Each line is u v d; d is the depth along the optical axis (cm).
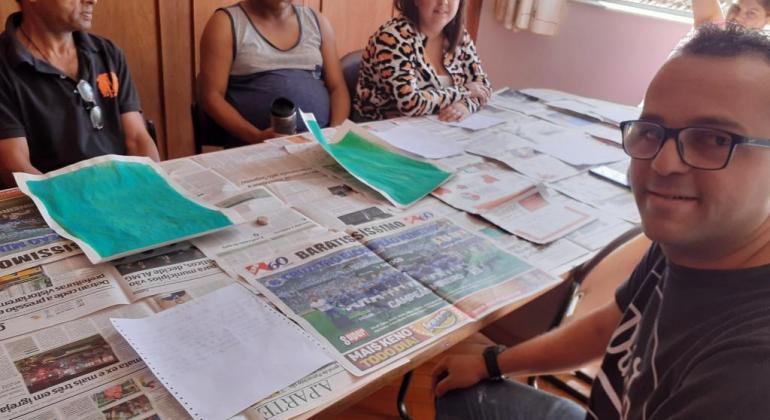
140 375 72
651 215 67
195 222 107
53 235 99
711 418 55
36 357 73
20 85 152
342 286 94
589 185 148
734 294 64
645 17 292
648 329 77
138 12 239
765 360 54
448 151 160
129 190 117
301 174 135
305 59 224
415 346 83
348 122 165
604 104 221
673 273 72
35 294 84
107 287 88
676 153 63
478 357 115
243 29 211
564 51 327
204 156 139
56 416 65
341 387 74
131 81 178
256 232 108
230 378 72
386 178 137
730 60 61
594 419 88
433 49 218
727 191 62
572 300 121
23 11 152
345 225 114
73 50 162
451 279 100
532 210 130
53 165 163
